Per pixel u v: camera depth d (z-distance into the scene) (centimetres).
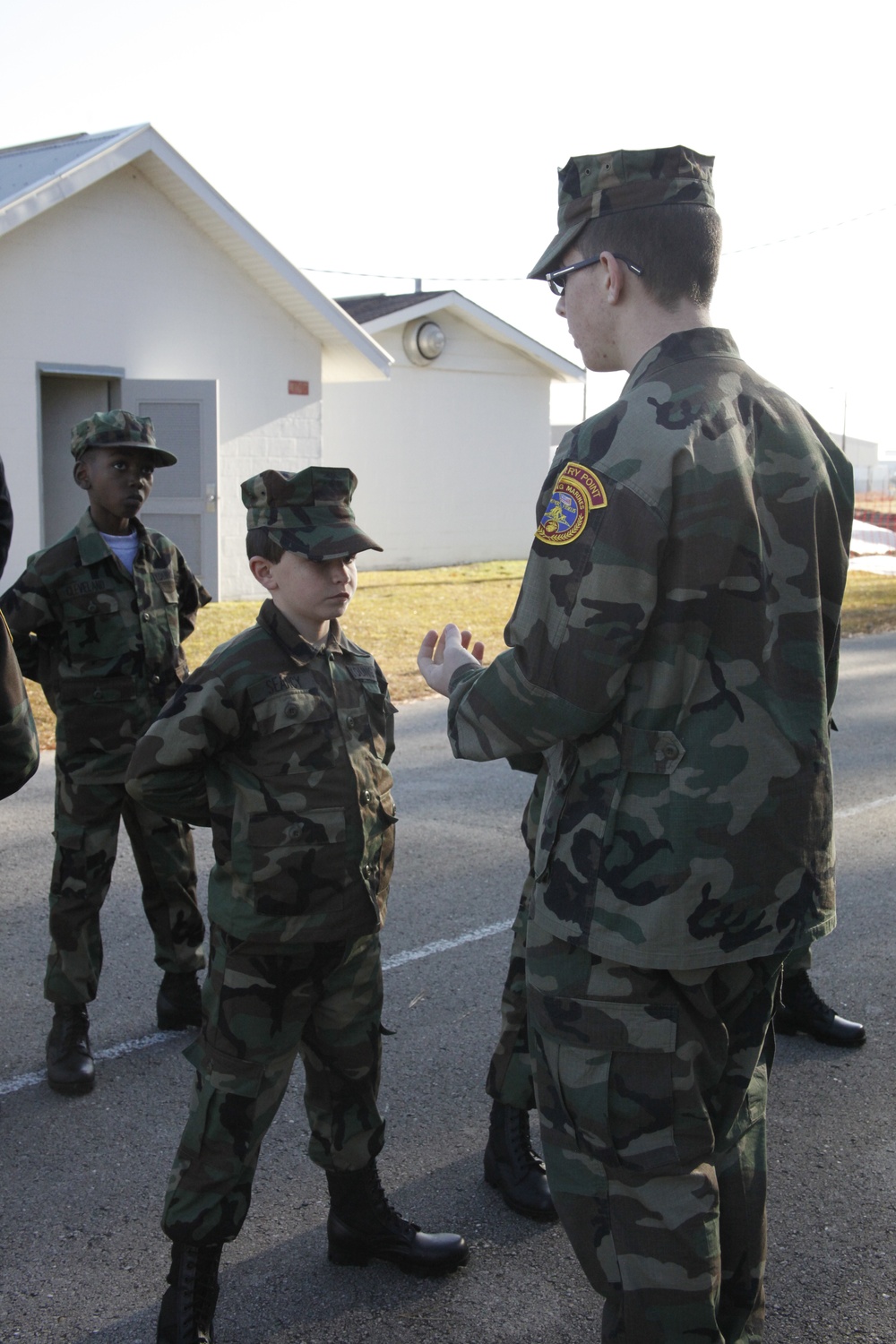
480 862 547
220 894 241
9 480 1227
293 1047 244
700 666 177
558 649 177
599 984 184
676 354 187
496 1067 292
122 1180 300
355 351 1548
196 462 1337
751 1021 195
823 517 192
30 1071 354
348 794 246
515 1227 285
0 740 243
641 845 178
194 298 1374
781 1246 277
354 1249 266
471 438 2014
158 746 238
